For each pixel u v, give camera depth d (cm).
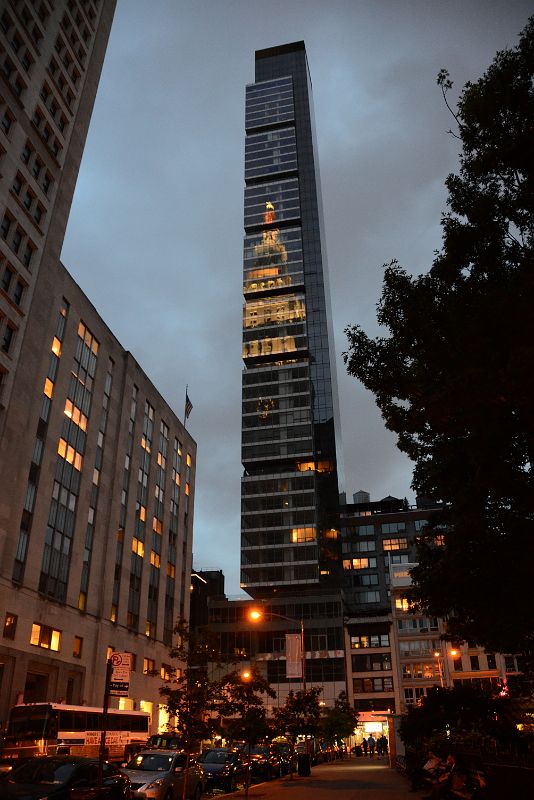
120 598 5484
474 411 1008
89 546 5103
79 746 2981
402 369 1241
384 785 2691
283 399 12562
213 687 2188
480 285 1184
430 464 1523
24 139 4453
